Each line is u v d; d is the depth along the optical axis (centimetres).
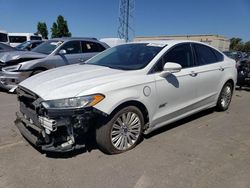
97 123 362
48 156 368
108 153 379
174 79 440
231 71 596
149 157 377
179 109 462
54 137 343
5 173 326
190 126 510
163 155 384
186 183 317
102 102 343
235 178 330
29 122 375
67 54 844
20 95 391
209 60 544
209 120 550
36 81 388
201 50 528
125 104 376
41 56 805
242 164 365
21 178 317
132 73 394
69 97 330
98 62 477
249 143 437
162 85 418
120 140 381
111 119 363
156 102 414
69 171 334
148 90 397
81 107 330
